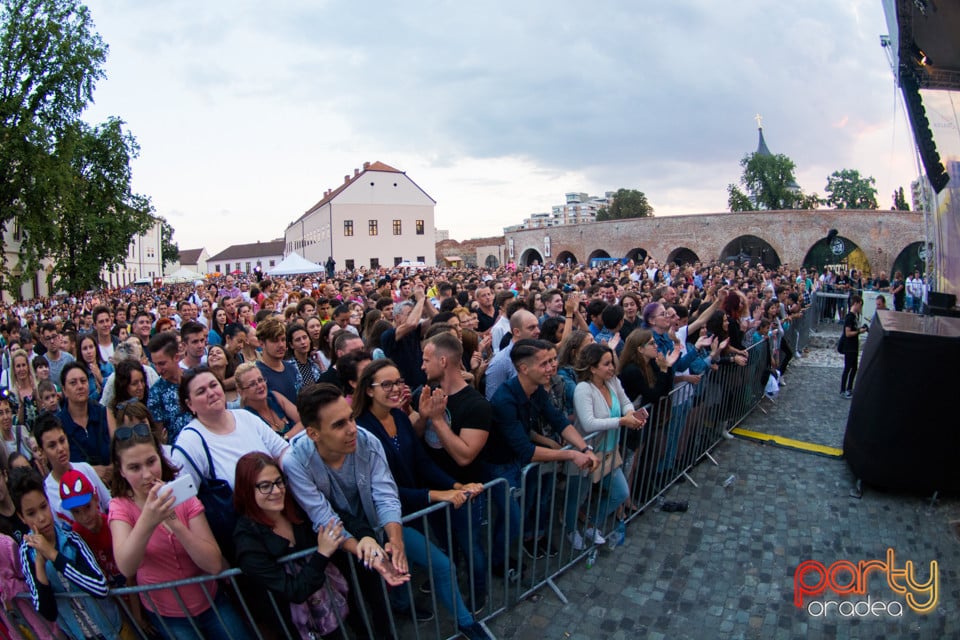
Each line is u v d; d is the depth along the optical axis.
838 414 7.79
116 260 34.34
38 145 25.17
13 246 34.78
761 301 9.75
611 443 4.34
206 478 2.95
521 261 57.38
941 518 4.76
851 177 64.62
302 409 2.80
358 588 2.85
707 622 3.58
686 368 5.69
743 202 64.38
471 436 3.38
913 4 5.51
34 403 5.47
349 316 6.80
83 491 2.75
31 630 2.79
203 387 3.04
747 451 6.41
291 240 77.25
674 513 4.98
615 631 3.50
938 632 3.47
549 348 3.65
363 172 53.59
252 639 2.79
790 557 4.28
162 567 2.64
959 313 5.83
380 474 3.05
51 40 25.98
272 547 2.62
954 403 4.82
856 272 24.11
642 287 13.84
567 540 4.37
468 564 3.49
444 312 5.11
